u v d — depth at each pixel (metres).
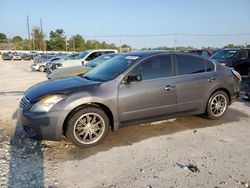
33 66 23.14
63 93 4.27
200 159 3.92
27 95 4.56
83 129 4.35
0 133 5.15
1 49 93.31
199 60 5.52
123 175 3.48
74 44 84.06
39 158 4.00
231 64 11.64
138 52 5.39
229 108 6.95
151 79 4.84
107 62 5.61
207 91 5.48
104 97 4.40
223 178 3.38
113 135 4.91
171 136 4.85
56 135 4.20
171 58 5.15
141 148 4.33
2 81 14.38
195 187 3.18
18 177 3.43
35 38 81.19
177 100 5.11
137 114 4.73
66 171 3.60
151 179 3.38
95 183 3.30
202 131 5.12
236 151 4.20
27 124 4.23
